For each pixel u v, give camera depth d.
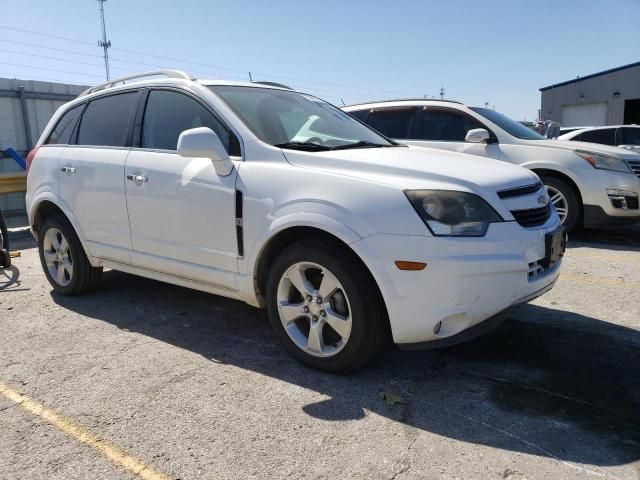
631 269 5.70
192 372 3.40
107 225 4.38
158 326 4.21
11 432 2.78
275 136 3.77
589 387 3.12
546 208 3.51
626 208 6.77
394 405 2.96
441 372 3.34
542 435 2.66
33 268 6.21
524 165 7.13
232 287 3.65
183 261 3.90
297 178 3.30
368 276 3.07
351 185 3.12
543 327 4.03
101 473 2.45
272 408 2.96
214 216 3.62
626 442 2.59
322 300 3.26
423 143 7.54
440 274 2.89
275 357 3.61
